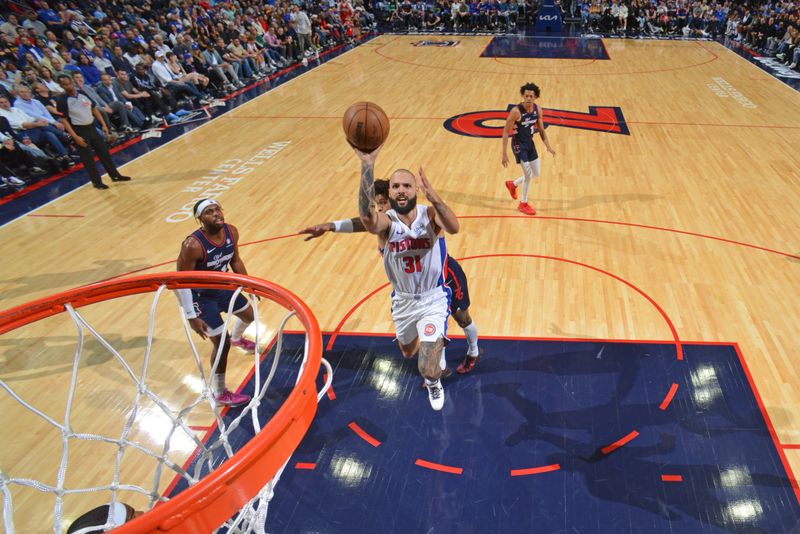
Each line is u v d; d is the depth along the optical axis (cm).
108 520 204
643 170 818
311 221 700
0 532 321
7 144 840
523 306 520
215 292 398
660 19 2144
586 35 2128
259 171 868
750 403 404
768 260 579
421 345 363
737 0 2320
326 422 404
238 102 1280
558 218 681
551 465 363
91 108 804
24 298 561
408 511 338
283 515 337
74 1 1359
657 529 320
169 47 1376
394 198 332
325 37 1956
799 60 1479
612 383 427
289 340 488
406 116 1113
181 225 704
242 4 1780
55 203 782
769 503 333
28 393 438
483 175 816
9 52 1039
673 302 517
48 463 376
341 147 960
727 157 862
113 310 541
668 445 374
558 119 1066
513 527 325
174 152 972
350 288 560
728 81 1355
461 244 628
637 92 1260
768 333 473
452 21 2319
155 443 391
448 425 397
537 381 432
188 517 152
